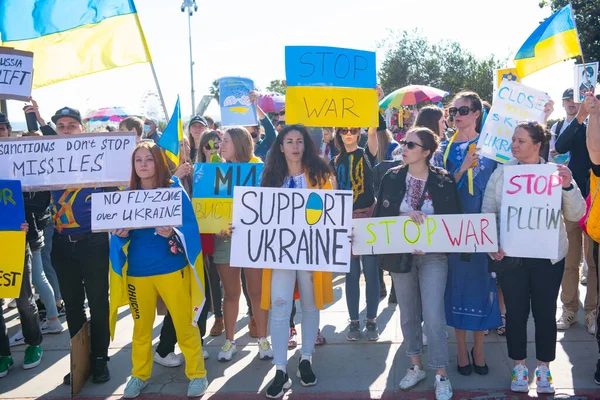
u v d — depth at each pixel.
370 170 5.14
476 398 3.90
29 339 4.82
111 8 4.55
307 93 4.63
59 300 6.17
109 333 4.52
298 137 4.23
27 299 4.74
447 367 4.44
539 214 3.77
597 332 4.06
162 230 3.99
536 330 3.93
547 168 3.77
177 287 4.12
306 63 4.62
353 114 4.66
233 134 4.81
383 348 4.90
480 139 4.27
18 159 4.30
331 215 4.09
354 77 4.68
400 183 4.09
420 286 4.05
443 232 3.90
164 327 4.72
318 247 4.09
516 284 3.88
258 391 4.21
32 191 4.53
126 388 4.20
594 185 4.12
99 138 4.30
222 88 6.25
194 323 4.12
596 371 4.02
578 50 4.33
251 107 6.26
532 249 3.77
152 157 4.11
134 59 4.57
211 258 5.27
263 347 4.80
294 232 4.11
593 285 4.91
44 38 4.62
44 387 4.44
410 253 3.99
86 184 4.28
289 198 4.12
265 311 4.77
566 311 5.05
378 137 5.55
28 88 4.48
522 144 3.88
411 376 4.14
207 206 4.71
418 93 12.16
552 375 4.18
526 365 4.40
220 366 4.71
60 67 4.63
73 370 4.21
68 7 4.57
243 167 4.75
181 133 4.34
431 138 3.95
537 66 4.60
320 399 4.03
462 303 4.16
